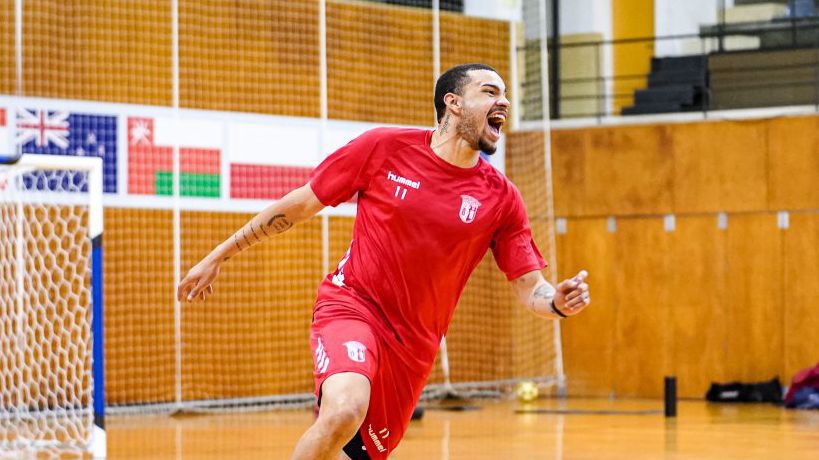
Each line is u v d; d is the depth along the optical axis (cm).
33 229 2195
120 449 1669
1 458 1606
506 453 1585
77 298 2111
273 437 1856
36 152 2236
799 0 3178
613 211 2845
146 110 2372
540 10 2848
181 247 2411
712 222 2781
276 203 884
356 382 791
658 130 2822
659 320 2806
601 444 1719
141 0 2375
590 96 3000
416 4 2872
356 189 880
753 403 2633
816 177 2711
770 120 2747
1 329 2077
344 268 872
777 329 2727
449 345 2756
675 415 2253
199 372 2420
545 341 2836
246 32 2503
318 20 2602
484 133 855
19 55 2200
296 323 2562
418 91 2769
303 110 2577
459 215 855
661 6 3297
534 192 2872
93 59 2314
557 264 2881
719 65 2994
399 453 1586
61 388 2175
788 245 2728
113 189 2325
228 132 2472
